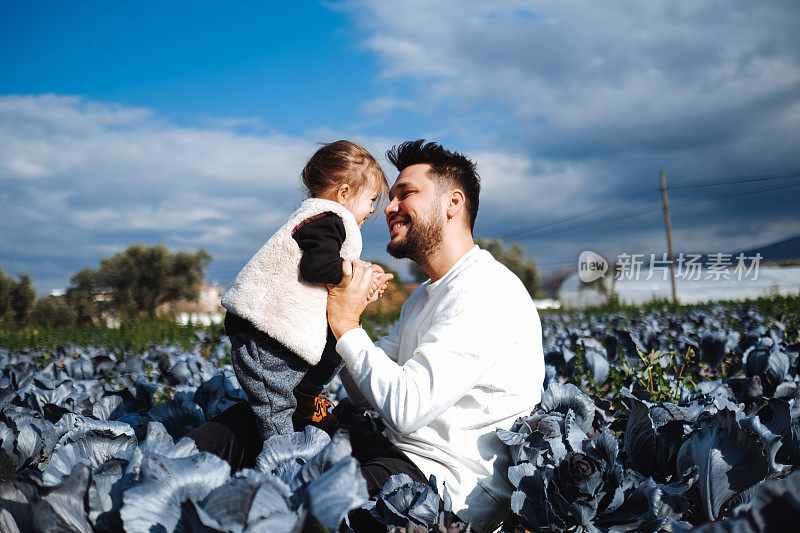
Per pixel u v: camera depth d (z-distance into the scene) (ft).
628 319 38.96
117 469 5.15
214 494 4.35
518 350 7.54
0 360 23.73
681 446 6.84
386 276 7.73
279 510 4.37
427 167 8.25
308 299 7.22
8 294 96.43
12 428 6.99
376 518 6.01
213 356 22.40
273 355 7.12
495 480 7.03
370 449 7.28
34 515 4.62
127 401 10.10
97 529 4.80
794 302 42.60
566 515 6.15
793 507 4.00
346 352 7.17
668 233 138.62
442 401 6.82
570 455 6.27
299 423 7.69
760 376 10.37
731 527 4.03
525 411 7.57
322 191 8.43
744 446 6.27
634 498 6.25
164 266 127.44
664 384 10.41
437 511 5.85
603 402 9.65
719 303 67.31
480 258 8.00
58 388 10.32
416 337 8.07
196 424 8.55
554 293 173.27
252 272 7.28
